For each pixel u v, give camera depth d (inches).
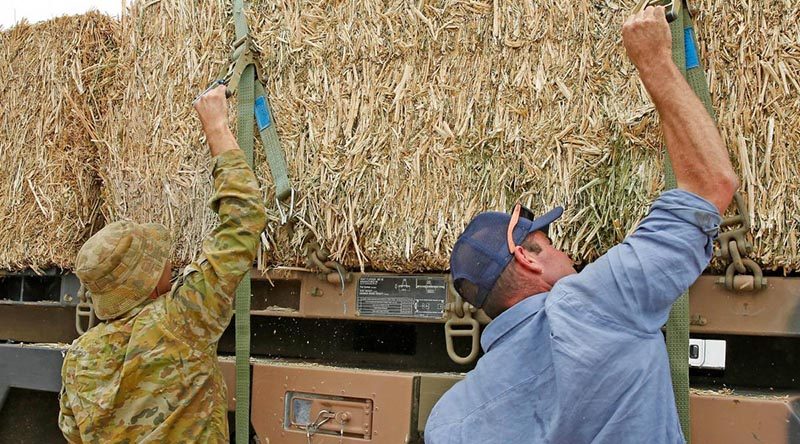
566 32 106.7
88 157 151.9
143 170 138.9
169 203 135.3
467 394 78.6
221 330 107.2
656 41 79.0
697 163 75.1
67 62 151.0
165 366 104.0
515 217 83.2
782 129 95.0
